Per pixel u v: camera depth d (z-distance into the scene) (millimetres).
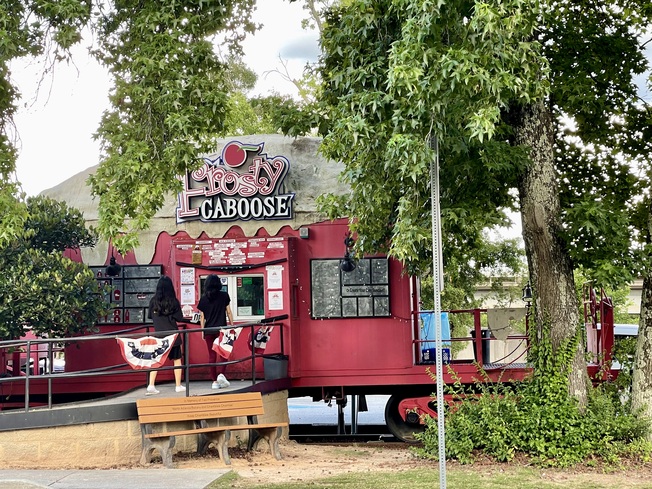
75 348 16375
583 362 13609
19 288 14633
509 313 15703
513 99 13078
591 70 14586
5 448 12000
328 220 16047
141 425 12352
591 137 15094
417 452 13500
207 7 12242
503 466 12547
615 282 12836
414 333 16516
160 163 12109
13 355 16969
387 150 11352
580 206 13133
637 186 15039
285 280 15805
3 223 11898
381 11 12492
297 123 13516
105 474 11391
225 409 12930
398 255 12031
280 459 13227
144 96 11781
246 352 15875
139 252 16547
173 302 13695
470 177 13211
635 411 13406
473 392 14219
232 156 16156
